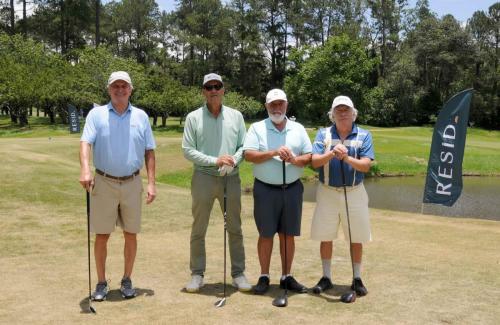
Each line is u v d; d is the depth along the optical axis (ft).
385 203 65.57
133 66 161.38
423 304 15.71
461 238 27.43
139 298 16.22
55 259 21.52
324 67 181.37
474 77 215.51
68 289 17.21
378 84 219.82
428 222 32.81
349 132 16.56
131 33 251.19
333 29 222.89
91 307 14.78
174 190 45.29
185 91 170.71
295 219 16.85
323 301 15.96
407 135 152.87
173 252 23.12
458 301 16.05
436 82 228.43
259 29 226.38
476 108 211.20
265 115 224.12
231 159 16.12
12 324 13.92
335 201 16.67
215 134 16.83
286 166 16.62
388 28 230.48
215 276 19.07
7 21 213.25
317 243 25.44
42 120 173.47
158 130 153.28
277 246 24.61
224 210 16.63
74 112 128.06
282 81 230.27
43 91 142.10
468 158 106.32
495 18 230.68
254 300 16.03
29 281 18.15
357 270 16.85
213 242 25.52
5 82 141.59
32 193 37.01
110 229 16.16
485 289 17.39
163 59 224.53
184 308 15.24
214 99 16.62
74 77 148.97
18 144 81.25
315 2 223.51
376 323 14.06
